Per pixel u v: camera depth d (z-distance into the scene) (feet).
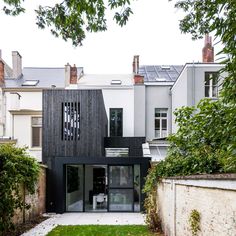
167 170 34.12
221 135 14.26
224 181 13.82
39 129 76.54
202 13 16.30
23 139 75.72
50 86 86.89
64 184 56.75
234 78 12.02
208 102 23.43
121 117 82.99
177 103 75.77
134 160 56.29
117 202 56.54
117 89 83.46
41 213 52.21
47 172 56.18
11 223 32.73
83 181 57.00
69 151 60.85
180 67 103.86
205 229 17.40
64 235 34.42
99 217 49.49
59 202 55.31
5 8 22.09
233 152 13.41
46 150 60.90
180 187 25.05
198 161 30.07
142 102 83.15
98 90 61.87
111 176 56.90
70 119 61.57
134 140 74.38
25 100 82.53
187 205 22.30
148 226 39.32
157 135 84.28
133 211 56.13
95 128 61.41
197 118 18.42
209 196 16.66
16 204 35.68
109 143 73.97
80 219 47.37
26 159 39.75
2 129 80.79
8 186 31.73
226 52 11.86
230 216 13.44
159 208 38.32
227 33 11.67
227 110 13.07
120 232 36.19
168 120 84.07
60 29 21.86
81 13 20.01
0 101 82.23
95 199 57.47
